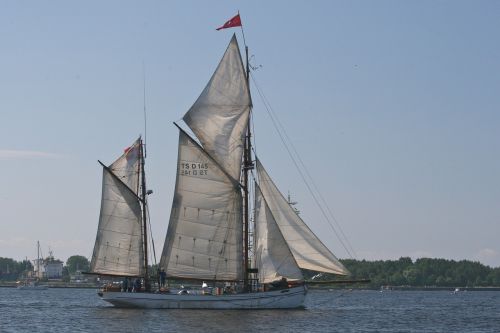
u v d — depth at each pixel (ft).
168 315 332.39
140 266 362.74
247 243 352.28
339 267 335.06
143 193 366.43
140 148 366.22
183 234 353.51
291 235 338.75
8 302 530.27
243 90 353.31
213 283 357.82
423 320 357.41
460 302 592.19
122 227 361.92
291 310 349.61
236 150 351.25
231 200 351.05
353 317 358.02
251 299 348.18
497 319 368.68
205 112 353.31
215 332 280.72
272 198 341.21
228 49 354.54
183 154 353.92
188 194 353.51
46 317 353.31
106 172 359.46
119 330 289.53
